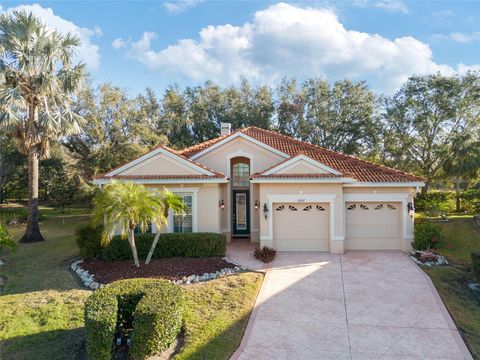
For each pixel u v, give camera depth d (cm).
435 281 1339
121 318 901
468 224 2238
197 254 1645
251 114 5056
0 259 1783
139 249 1623
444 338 907
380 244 1878
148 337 784
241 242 2114
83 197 3484
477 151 2967
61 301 1170
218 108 5288
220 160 2158
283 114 4969
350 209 1894
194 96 5375
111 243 1609
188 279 1347
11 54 2095
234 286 1282
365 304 1128
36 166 2320
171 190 1884
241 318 1016
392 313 1061
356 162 2083
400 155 4091
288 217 1839
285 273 1448
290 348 858
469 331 946
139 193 1369
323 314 1055
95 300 852
